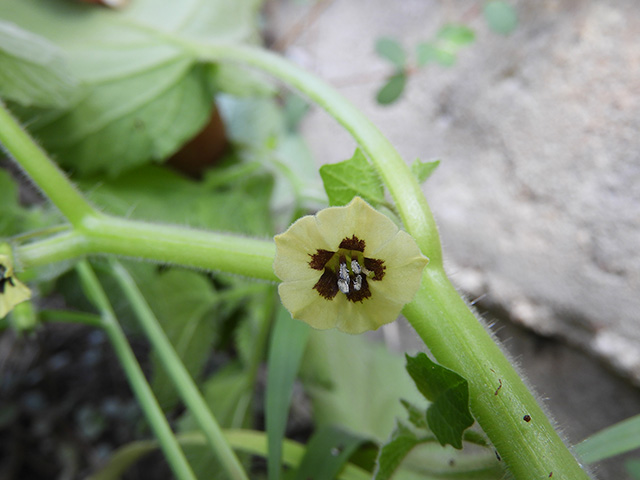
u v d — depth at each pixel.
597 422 0.09
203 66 0.10
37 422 0.11
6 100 0.08
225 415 0.10
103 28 0.10
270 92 0.11
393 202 0.06
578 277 0.09
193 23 0.10
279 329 0.07
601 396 0.09
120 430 0.11
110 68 0.09
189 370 0.10
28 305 0.07
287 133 0.13
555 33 0.10
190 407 0.07
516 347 0.10
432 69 0.12
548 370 0.10
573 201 0.09
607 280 0.09
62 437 0.11
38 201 0.11
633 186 0.09
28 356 0.12
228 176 0.10
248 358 0.10
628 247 0.09
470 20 0.11
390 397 0.10
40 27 0.09
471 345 0.05
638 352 0.09
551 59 0.10
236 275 0.06
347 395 0.10
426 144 0.12
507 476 0.05
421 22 0.12
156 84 0.09
